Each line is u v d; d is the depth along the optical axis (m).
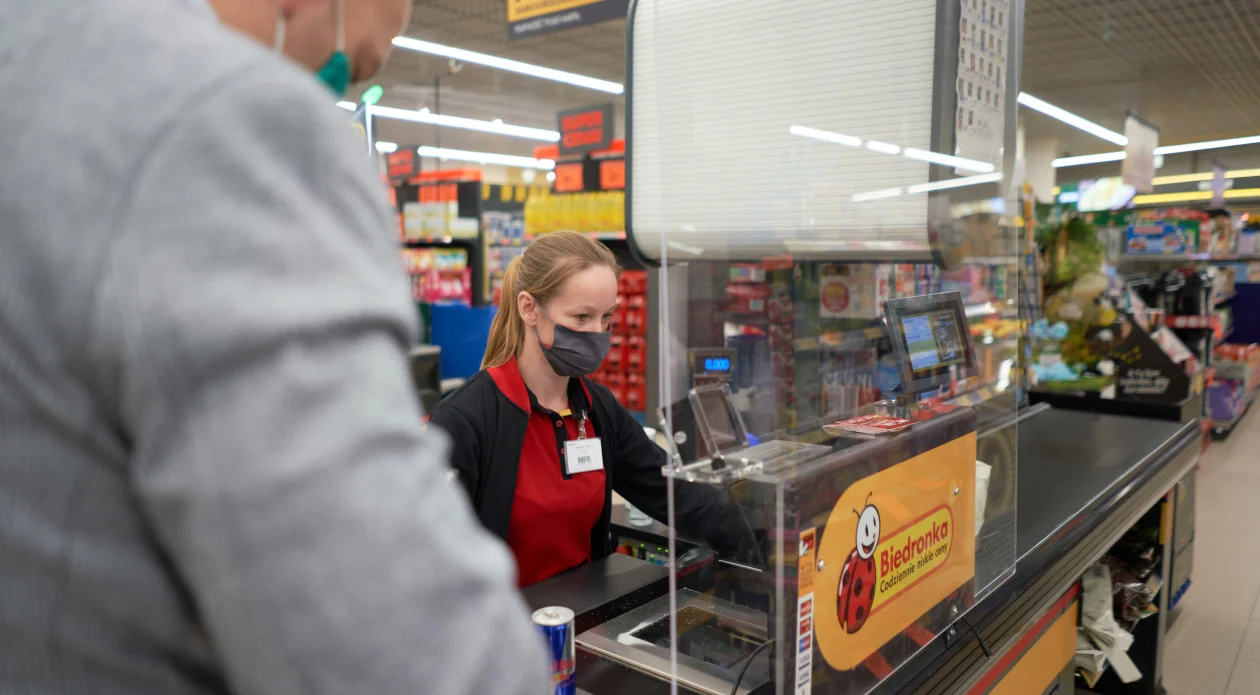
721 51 1.43
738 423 1.17
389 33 0.63
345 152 0.46
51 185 0.41
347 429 0.40
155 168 0.41
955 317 1.60
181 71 0.43
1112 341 4.27
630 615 1.44
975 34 1.48
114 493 0.42
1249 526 5.27
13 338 0.41
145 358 0.38
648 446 2.15
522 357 1.97
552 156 7.97
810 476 1.09
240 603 0.39
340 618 0.39
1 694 0.42
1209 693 3.31
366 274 0.44
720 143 1.39
